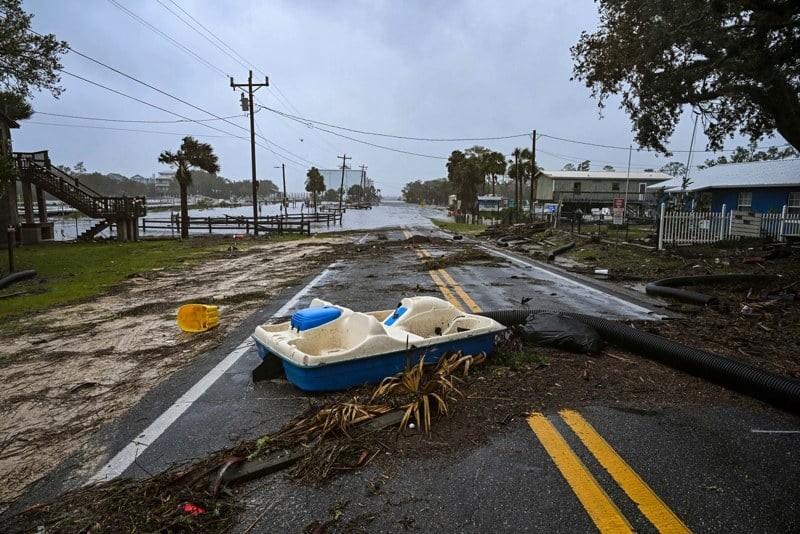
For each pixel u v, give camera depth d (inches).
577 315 235.9
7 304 350.0
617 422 142.8
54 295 387.5
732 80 526.6
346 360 158.6
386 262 585.3
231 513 103.3
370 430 135.3
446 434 135.3
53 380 191.6
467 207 2468.0
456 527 97.9
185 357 217.6
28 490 115.5
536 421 142.9
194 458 128.0
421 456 124.3
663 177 2112.5
